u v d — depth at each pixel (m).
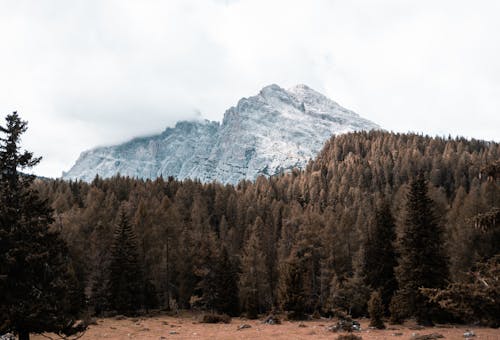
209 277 66.62
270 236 87.50
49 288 20.52
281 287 54.09
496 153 165.75
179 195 130.00
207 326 44.25
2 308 18.33
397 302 43.50
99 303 59.97
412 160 169.75
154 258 71.88
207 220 109.31
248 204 133.75
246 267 68.81
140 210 81.62
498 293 14.58
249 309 57.00
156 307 70.31
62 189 125.56
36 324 19.55
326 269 62.31
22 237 19.92
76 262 64.94
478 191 83.50
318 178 174.50
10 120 20.69
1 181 20.16
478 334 31.17
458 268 55.38
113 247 62.62
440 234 44.69
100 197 107.75
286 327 41.56
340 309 54.72
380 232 55.91
